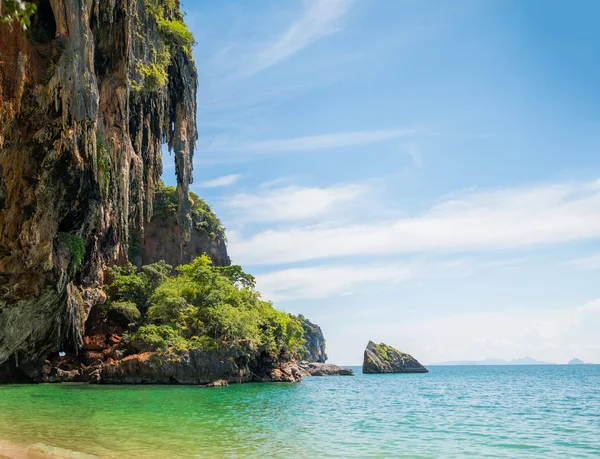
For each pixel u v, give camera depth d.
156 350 52.31
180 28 58.62
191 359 52.19
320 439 19.34
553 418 28.94
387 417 28.42
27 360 48.72
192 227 87.56
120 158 39.12
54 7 28.78
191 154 78.31
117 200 39.53
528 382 84.12
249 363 64.62
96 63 38.97
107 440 17.42
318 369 116.94
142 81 46.88
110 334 63.28
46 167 29.00
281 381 67.19
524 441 20.08
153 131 54.22
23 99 27.06
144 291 66.50
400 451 17.25
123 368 50.72
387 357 135.50
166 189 87.81
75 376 56.78
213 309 58.28
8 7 7.32
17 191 28.23
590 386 70.06
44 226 30.42
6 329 34.59
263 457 15.20
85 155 30.91
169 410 27.39
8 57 26.28
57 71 28.12
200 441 17.73
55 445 16.27
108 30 37.94
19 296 32.62
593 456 16.95
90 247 39.91
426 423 25.75
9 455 14.02
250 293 75.00
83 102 29.52
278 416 26.67
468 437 20.98
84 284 51.88
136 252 81.12
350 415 28.89
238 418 24.95
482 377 110.19
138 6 47.97
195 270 65.31
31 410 26.31
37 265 30.89
